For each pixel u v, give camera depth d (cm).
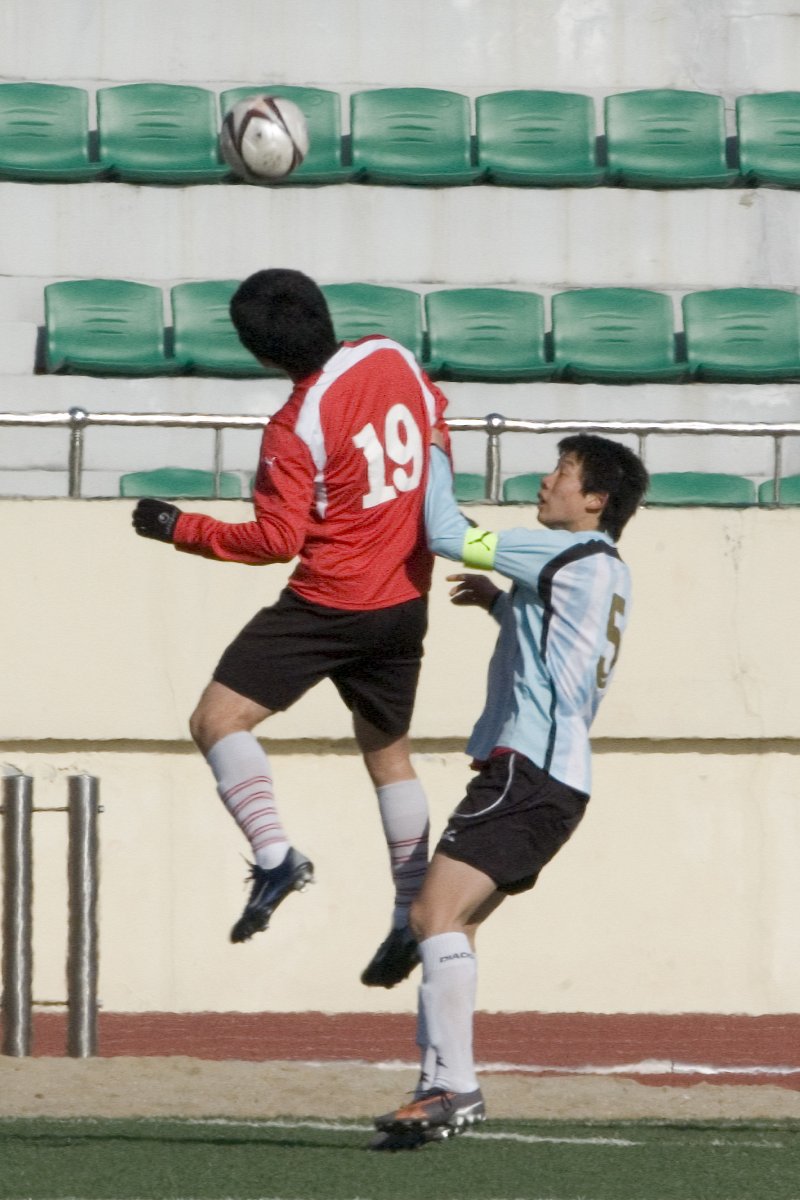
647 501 3288
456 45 4775
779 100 4731
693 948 3139
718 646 3081
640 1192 1573
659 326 4344
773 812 3150
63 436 3862
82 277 4338
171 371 4078
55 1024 2902
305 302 1512
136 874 3080
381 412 1528
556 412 4131
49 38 4641
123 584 3034
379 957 1662
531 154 4694
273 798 1545
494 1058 2717
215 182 4416
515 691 1512
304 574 1542
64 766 3073
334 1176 1634
